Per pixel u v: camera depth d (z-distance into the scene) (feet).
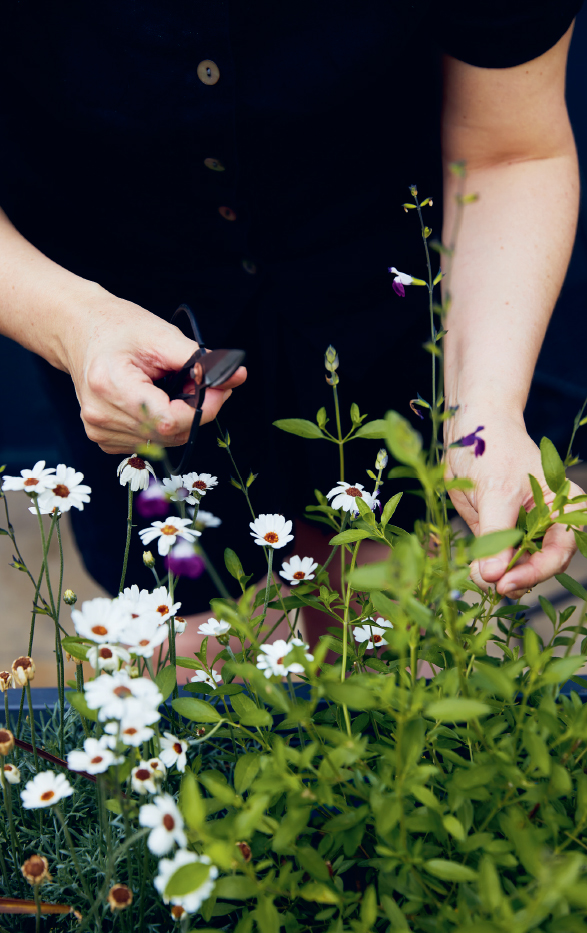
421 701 2.50
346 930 2.60
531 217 3.43
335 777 2.56
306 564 2.97
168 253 3.57
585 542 2.74
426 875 2.62
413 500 3.94
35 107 3.39
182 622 2.93
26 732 3.05
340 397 3.80
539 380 5.73
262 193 3.45
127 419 2.99
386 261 3.64
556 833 2.55
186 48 3.21
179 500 2.89
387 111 3.47
